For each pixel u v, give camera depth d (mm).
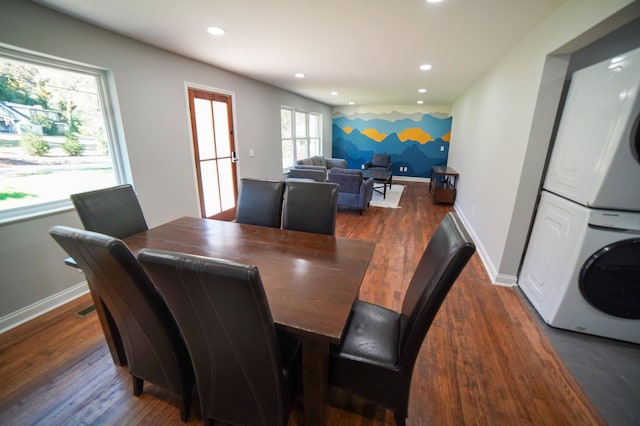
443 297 947
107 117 2496
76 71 2229
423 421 1311
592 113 1700
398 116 8156
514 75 2621
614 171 1525
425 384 1510
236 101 4113
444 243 1104
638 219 1553
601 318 1801
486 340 1844
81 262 1062
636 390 1477
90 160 2426
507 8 1882
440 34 2385
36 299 2070
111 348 1563
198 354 1032
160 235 1805
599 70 1668
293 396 1156
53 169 2188
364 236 3832
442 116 7793
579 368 1614
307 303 1076
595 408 1379
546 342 1822
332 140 8984
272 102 5082
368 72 3875
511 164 2512
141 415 1339
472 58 3090
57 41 2014
